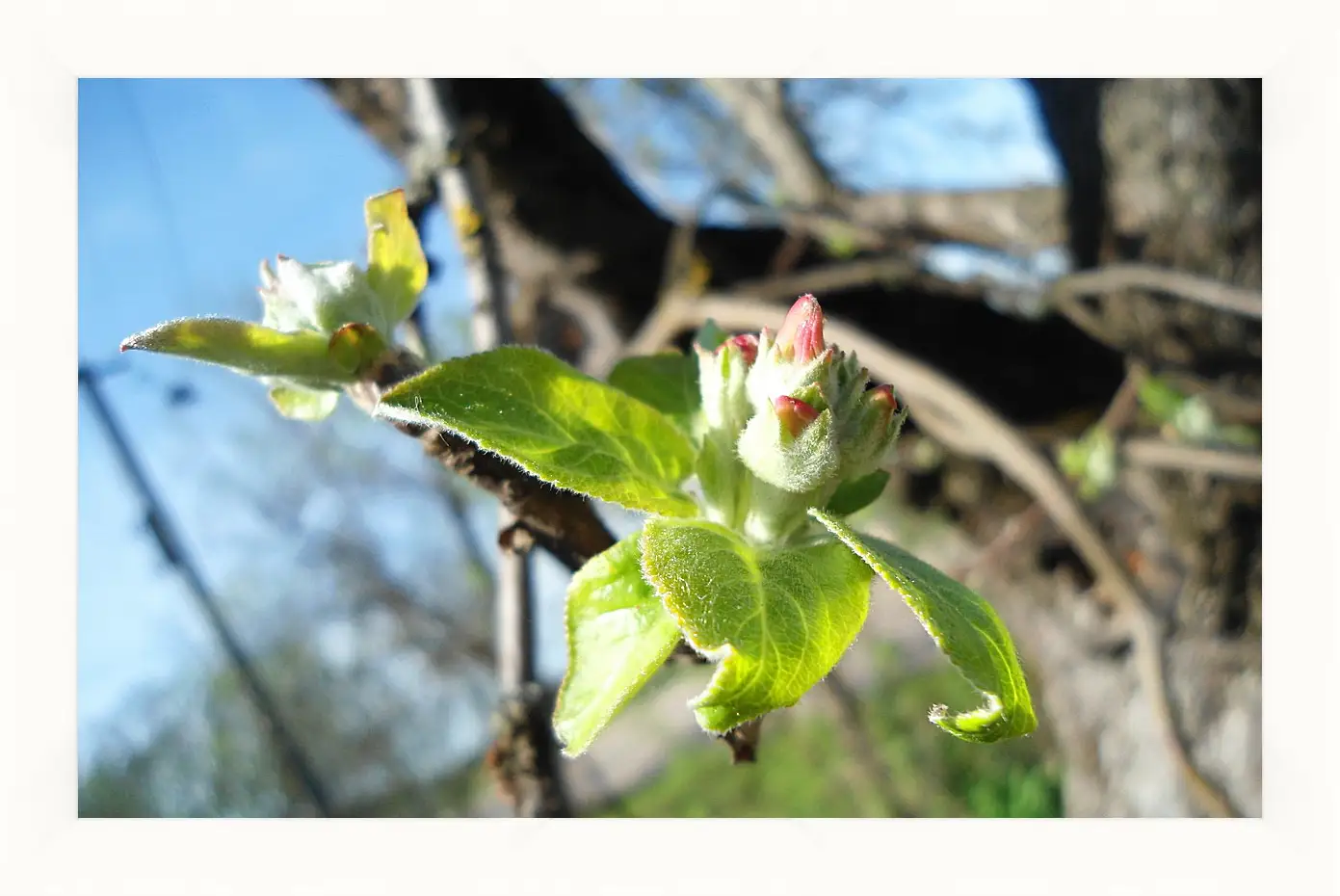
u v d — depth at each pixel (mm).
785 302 445
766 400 142
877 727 906
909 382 375
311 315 149
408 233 154
